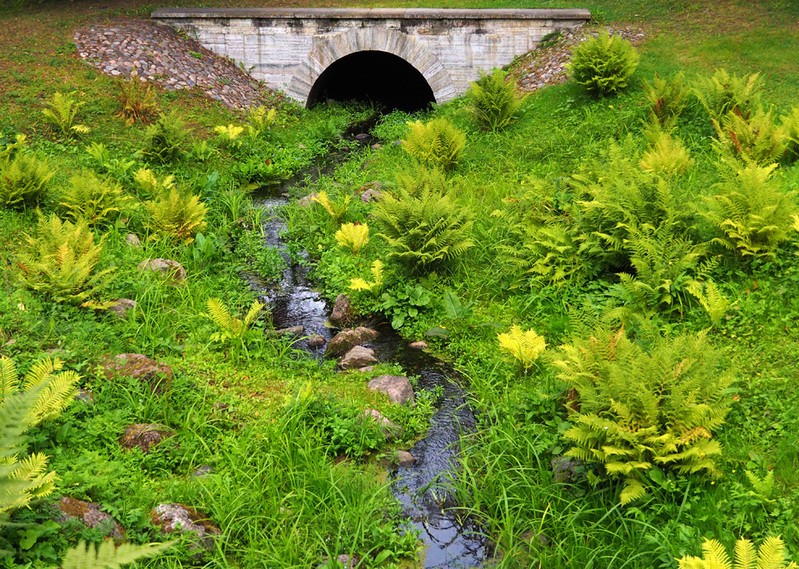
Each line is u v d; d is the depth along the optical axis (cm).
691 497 542
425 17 1853
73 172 1230
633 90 1472
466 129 1505
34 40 1672
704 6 1827
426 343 857
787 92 1380
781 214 808
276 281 1034
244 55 1895
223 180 1356
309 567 519
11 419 432
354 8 1950
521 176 1239
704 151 1196
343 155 1595
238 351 805
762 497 524
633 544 526
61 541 470
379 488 604
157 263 956
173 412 664
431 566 548
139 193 1212
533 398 683
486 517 588
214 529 542
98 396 648
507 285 930
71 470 547
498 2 2072
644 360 578
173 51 1784
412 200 970
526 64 1809
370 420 678
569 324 823
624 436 546
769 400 631
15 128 1345
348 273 1005
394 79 2319
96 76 1587
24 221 1007
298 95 1908
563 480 596
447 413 729
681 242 841
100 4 2002
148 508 536
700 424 552
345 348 851
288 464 608
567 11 1855
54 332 732
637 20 1838
